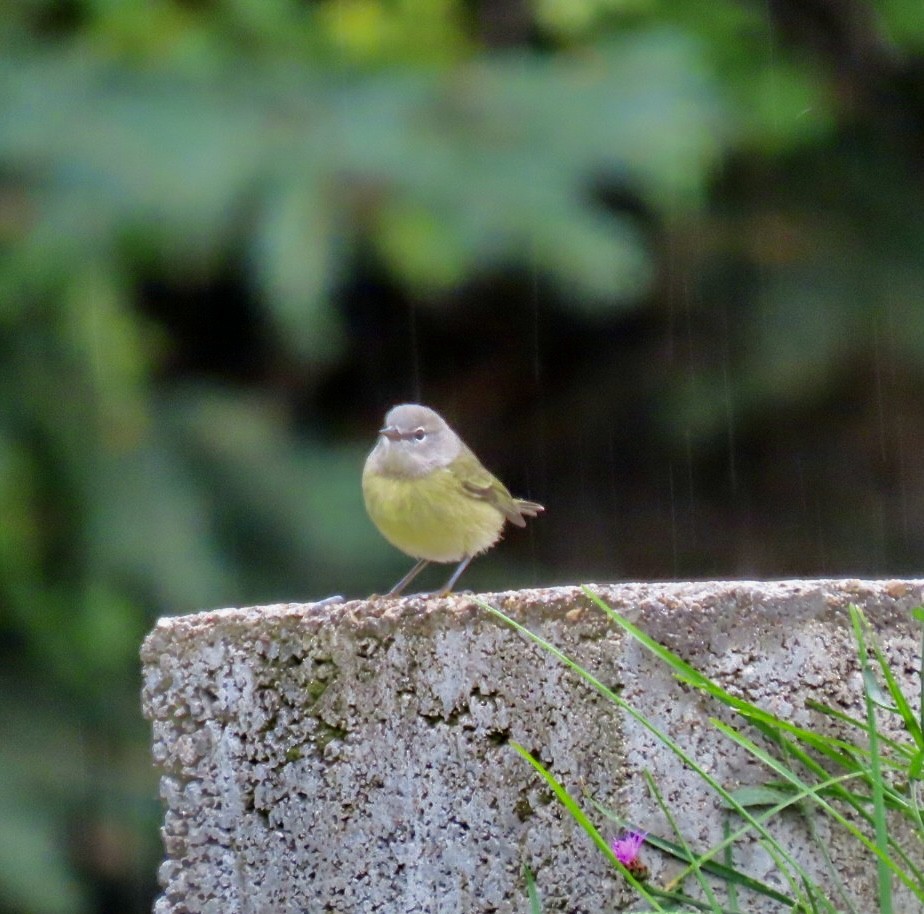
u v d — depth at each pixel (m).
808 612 11.95
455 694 11.96
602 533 13.17
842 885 11.94
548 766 11.95
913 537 13.09
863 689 11.95
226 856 11.99
